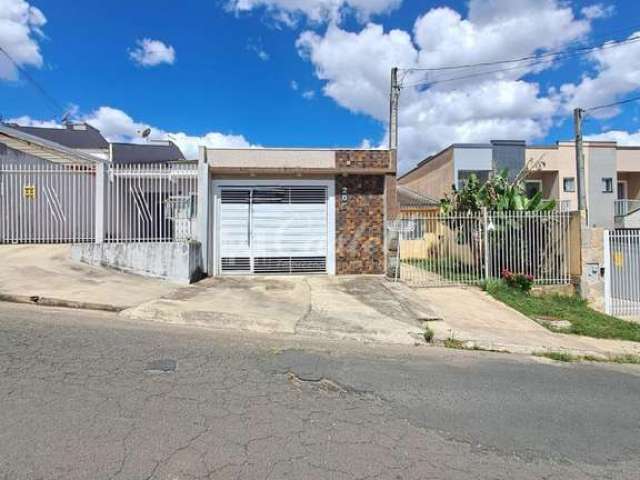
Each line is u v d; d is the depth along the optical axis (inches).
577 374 220.7
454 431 143.9
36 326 233.8
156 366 185.0
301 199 504.4
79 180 485.4
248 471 112.0
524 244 471.2
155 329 249.8
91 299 302.2
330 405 158.2
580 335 317.7
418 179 1233.4
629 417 163.9
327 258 506.0
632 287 441.7
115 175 470.6
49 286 329.7
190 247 432.5
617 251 442.0
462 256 481.1
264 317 290.7
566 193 1006.4
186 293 364.8
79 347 203.5
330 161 493.0
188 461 114.7
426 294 418.0
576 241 450.3
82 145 979.9
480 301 397.7
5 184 486.6
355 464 118.8
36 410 138.9
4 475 104.3
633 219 948.6
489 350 263.7
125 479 105.3
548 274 468.4
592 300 435.5
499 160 978.7
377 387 180.5
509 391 186.4
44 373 169.5
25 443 119.2
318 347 237.1
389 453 126.3
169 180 477.4
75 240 485.4
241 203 500.1
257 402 155.9
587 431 149.6
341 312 320.2
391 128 627.8
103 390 157.0
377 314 319.3
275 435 132.2
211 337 241.3
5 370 170.2
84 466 109.7
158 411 143.1
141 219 472.1
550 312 378.6
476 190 586.9
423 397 172.7
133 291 348.2
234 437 129.3
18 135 533.0
